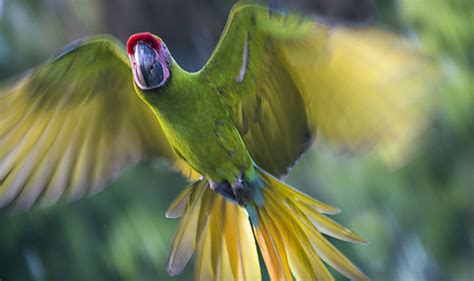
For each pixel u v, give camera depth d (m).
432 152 10.45
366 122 8.99
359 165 10.36
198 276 9.09
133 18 10.57
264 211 9.07
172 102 9.05
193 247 9.09
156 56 9.06
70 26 10.50
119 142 9.12
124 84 9.09
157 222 10.29
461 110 10.38
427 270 10.43
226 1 10.60
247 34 9.00
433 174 10.46
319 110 9.02
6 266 10.29
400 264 10.40
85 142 9.11
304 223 9.03
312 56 8.98
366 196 10.37
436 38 10.36
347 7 10.28
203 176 9.11
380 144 8.99
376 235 10.37
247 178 9.07
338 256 9.01
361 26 8.91
